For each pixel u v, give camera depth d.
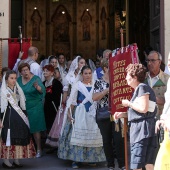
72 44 35.75
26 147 8.88
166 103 5.88
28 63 10.98
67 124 9.23
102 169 9.09
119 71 6.81
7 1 11.61
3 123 8.77
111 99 6.95
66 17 35.94
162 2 11.66
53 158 10.09
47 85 10.99
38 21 35.22
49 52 35.34
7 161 9.07
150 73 7.63
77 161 9.01
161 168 5.57
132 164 6.30
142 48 18.69
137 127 6.27
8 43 11.48
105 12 33.41
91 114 9.00
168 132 5.58
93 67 12.41
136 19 20.14
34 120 10.09
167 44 11.57
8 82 8.88
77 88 9.09
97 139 9.00
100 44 34.59
